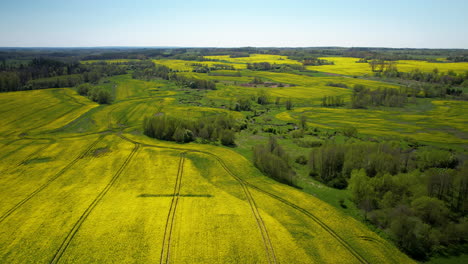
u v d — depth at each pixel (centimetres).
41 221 5447
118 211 5788
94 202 6156
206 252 4669
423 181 6519
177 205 6062
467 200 5928
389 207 5953
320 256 4662
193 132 10919
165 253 4650
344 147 8050
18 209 5869
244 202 6244
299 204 6216
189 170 7906
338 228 5425
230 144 10344
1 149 9531
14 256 4556
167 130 10694
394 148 8281
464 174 6047
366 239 5181
